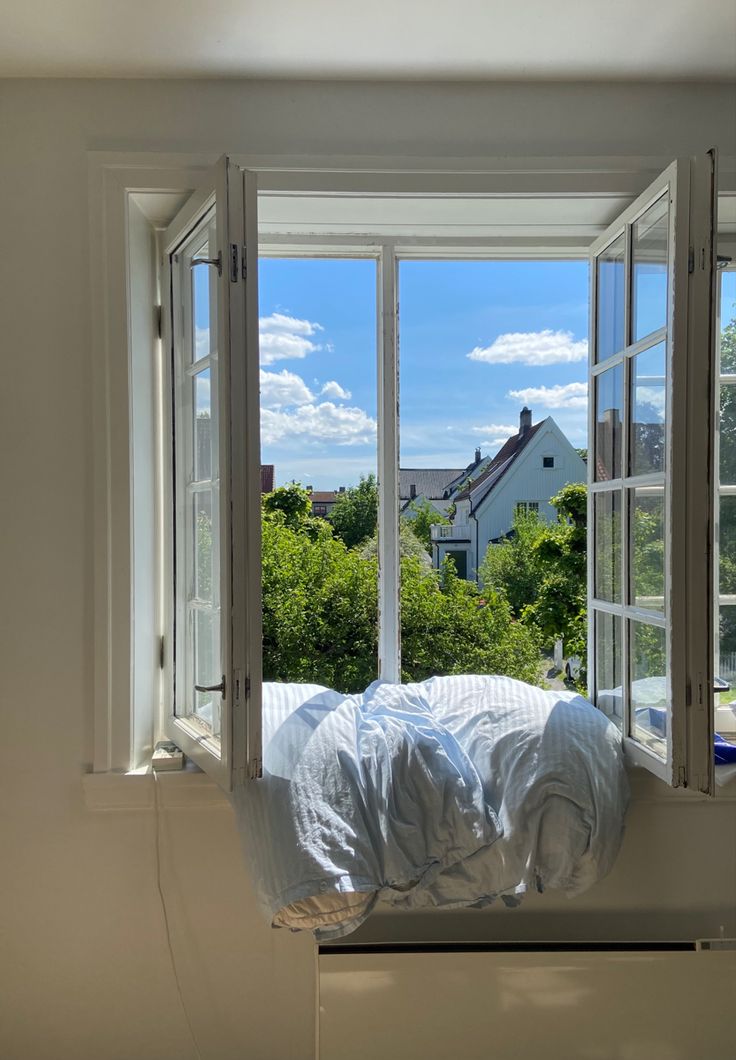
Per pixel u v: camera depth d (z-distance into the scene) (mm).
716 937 1782
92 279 1745
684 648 1479
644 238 1671
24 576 1767
